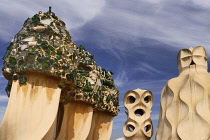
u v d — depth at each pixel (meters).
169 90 14.12
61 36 15.01
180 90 13.52
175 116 13.27
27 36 14.37
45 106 13.92
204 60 14.43
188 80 13.45
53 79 14.48
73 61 15.33
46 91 14.12
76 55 15.71
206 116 12.49
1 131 13.14
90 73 18.86
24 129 13.25
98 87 19.22
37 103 13.76
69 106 18.05
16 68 13.79
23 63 13.75
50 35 14.56
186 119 12.73
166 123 13.48
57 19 15.77
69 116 17.94
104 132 21.44
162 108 14.29
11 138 13.09
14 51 14.26
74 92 17.53
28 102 13.63
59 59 14.39
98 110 20.94
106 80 21.20
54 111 14.12
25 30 14.64
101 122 21.38
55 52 14.36
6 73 14.41
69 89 17.45
